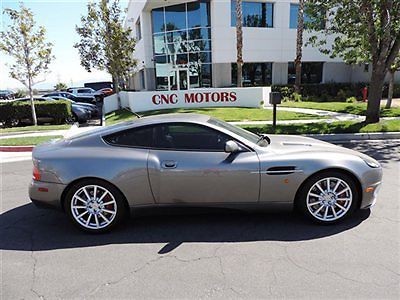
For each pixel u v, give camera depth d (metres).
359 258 2.90
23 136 10.38
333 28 9.72
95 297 2.50
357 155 3.64
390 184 4.84
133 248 3.24
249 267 2.83
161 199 3.53
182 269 2.83
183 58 21.80
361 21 8.92
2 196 5.03
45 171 3.52
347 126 9.57
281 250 3.10
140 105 15.47
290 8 21.78
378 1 8.30
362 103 16.77
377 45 9.26
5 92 41.75
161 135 3.61
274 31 21.61
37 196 3.57
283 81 22.73
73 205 3.55
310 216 3.57
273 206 3.55
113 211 3.56
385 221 3.62
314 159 3.47
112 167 3.45
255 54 21.39
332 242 3.21
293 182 3.46
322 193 3.54
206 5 20.64
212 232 3.53
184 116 3.90
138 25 27.03
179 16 21.52
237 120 11.75
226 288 2.55
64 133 11.02
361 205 3.57
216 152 3.52
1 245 3.40
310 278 2.64
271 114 12.91
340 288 2.50
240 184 3.45
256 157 3.46
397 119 10.72
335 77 24.22
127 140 3.63
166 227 3.69
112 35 17.19
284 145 3.88
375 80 9.63
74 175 3.45
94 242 3.41
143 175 3.46
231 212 3.63
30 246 3.37
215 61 20.73
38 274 2.83
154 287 2.59
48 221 4.01
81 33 17.41
